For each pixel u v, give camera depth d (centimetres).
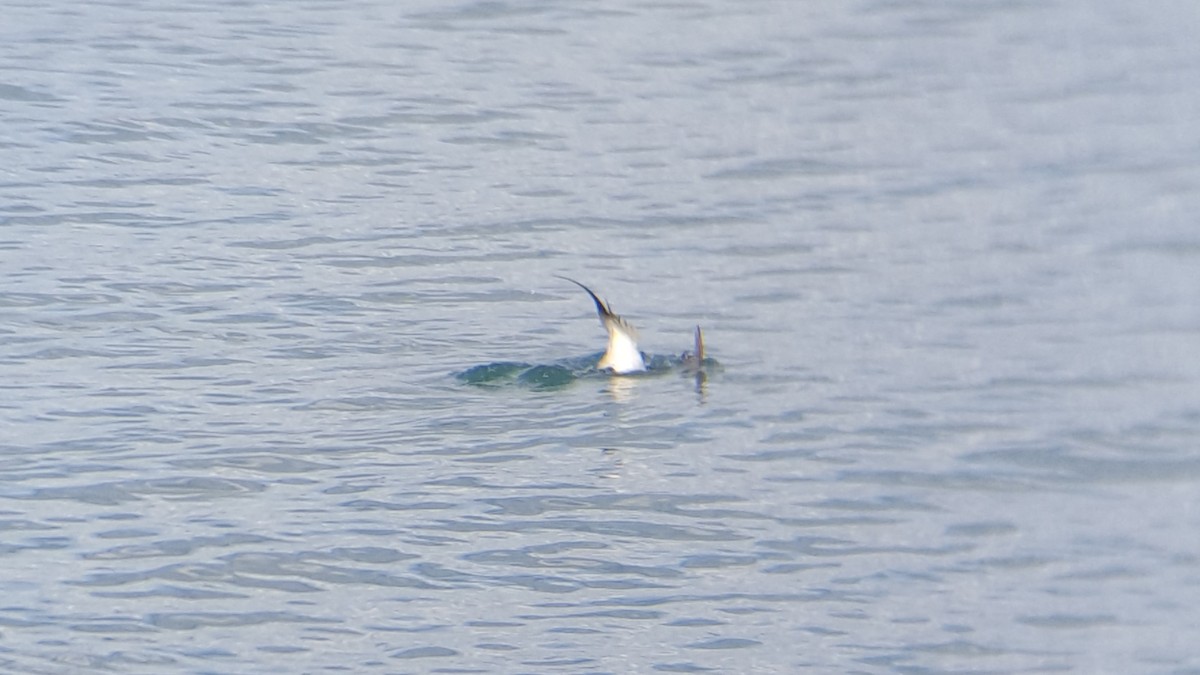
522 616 1365
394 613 1360
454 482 1603
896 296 2216
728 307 2156
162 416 1720
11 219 2302
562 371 1889
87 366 1842
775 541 1523
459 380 1858
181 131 2745
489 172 2656
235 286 2114
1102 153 2872
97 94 2902
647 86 3170
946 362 1991
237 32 3394
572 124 2923
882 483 1658
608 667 1291
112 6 3559
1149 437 1789
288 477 1597
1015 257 2378
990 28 3694
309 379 1841
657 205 2542
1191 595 1452
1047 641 1367
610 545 1496
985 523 1582
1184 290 2241
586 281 2219
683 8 3747
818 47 3494
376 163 2667
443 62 3247
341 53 3275
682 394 1853
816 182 2697
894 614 1404
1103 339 2073
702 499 1595
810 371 1944
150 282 2105
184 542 1459
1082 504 1633
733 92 3169
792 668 1306
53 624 1316
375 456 1652
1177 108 3123
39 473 1575
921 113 3081
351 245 2294
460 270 2231
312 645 1305
